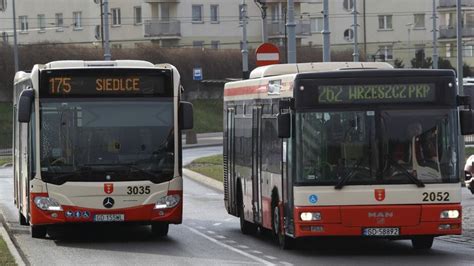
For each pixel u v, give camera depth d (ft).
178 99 113.29
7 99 455.22
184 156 331.16
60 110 111.45
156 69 112.98
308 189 96.07
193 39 540.52
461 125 97.45
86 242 116.88
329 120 96.99
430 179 96.43
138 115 112.37
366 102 96.99
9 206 177.88
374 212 95.86
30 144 111.65
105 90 112.16
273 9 545.03
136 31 544.62
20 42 578.25
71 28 564.30
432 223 96.07
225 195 136.26
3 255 95.86
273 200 106.83
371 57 535.19
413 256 98.48
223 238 120.78
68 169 110.63
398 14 571.69
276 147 104.78
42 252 106.42
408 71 97.45
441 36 577.02
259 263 94.32
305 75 97.35
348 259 96.73
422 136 96.89
